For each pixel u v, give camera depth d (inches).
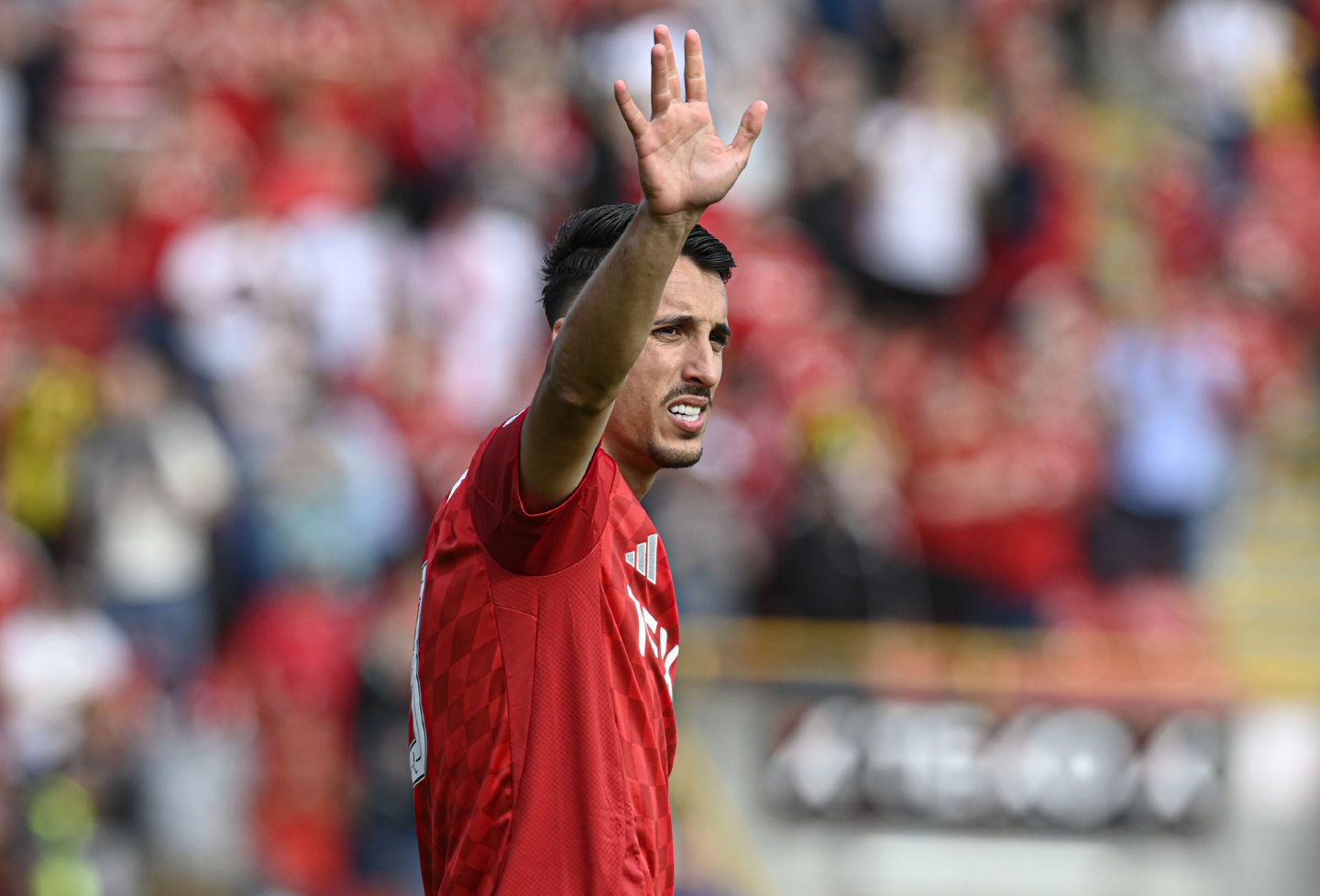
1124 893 1386.6
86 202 1824.6
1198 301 1891.0
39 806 1192.2
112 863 1205.1
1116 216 2031.3
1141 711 1403.8
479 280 1560.0
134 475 1355.8
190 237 1571.1
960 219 1820.9
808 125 1863.9
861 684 1348.4
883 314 1792.6
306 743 1262.3
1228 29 2237.9
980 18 2117.4
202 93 1818.4
